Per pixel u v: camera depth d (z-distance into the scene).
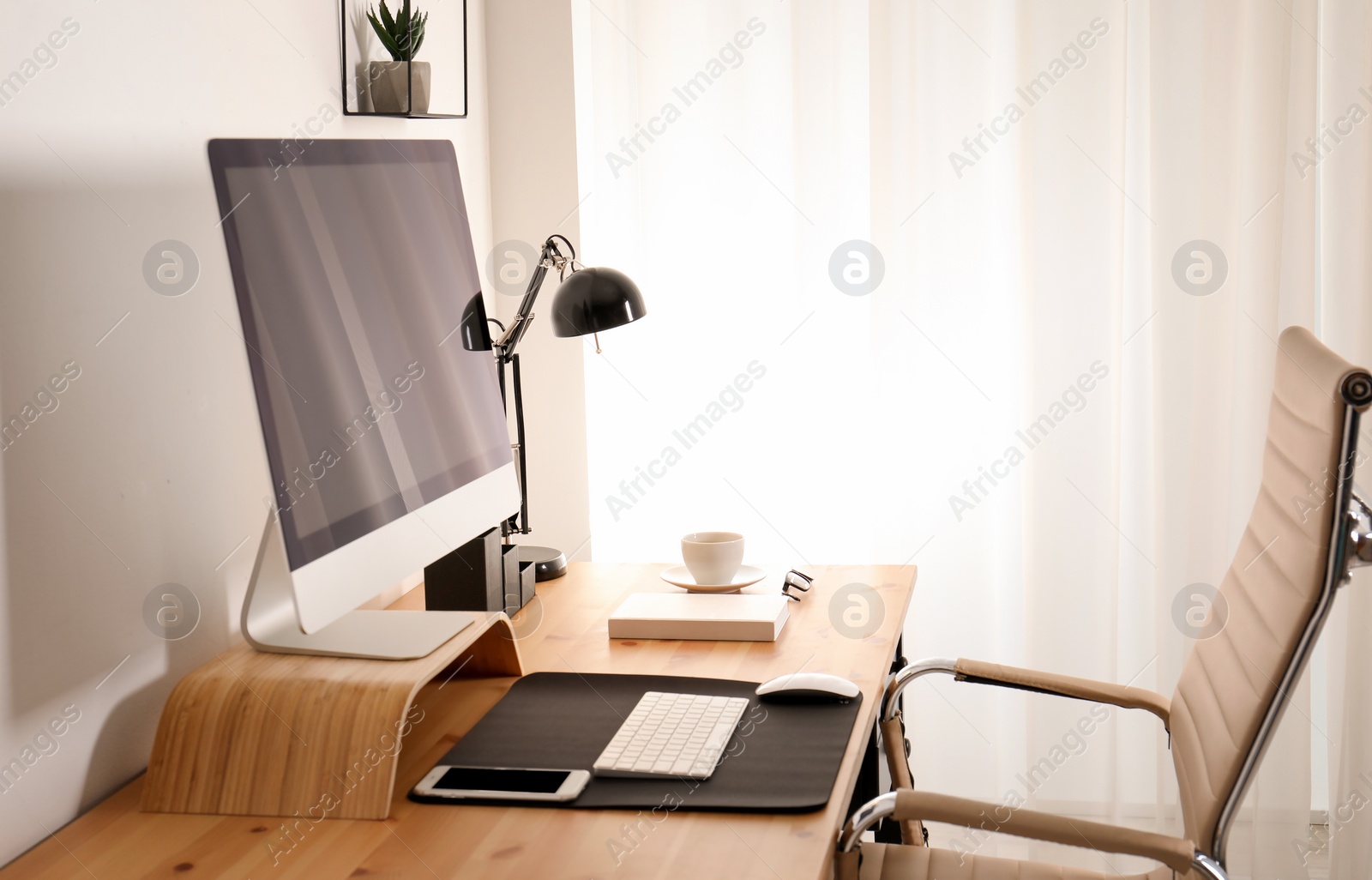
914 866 1.39
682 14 2.46
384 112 1.82
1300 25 2.14
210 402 1.35
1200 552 2.27
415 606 1.73
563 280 1.68
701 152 2.49
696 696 1.32
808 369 2.50
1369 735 2.21
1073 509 2.32
